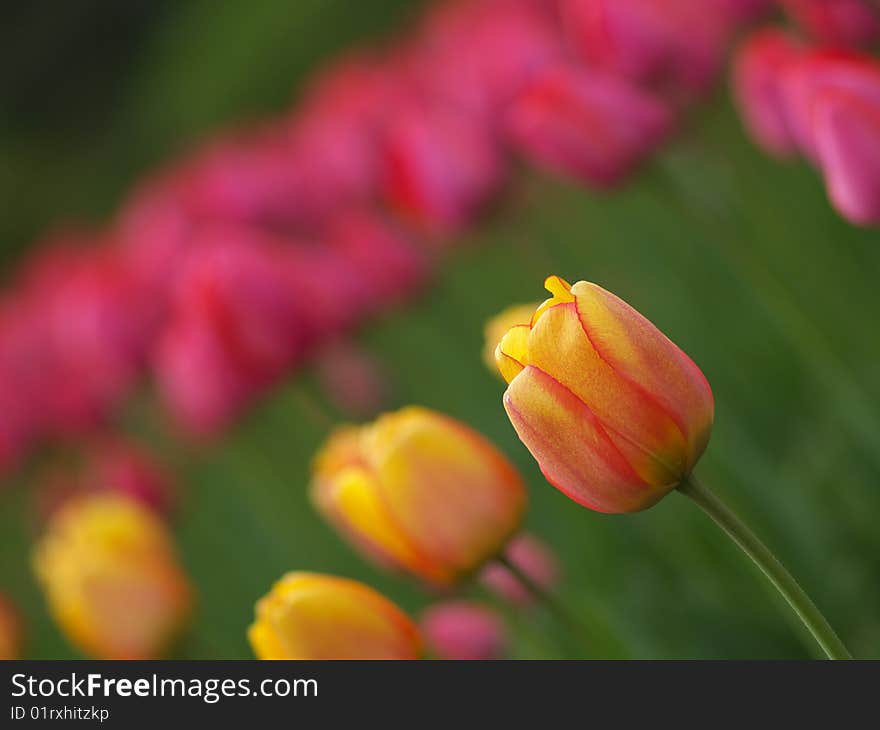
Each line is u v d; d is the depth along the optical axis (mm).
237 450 1939
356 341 1762
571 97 1376
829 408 1329
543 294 2123
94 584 1257
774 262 1498
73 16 7223
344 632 1115
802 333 1308
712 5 1540
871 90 1155
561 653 1209
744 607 1229
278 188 2199
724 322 1514
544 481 1497
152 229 2264
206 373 1562
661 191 1398
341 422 1975
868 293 1430
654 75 1414
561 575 1287
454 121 1680
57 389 2283
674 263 1752
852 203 1168
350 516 1143
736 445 1303
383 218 2211
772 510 1276
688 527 1292
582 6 1415
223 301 1495
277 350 1545
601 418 1029
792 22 1522
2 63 7363
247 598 2000
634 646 1223
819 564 1256
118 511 1285
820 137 1165
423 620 1292
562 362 1029
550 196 2125
